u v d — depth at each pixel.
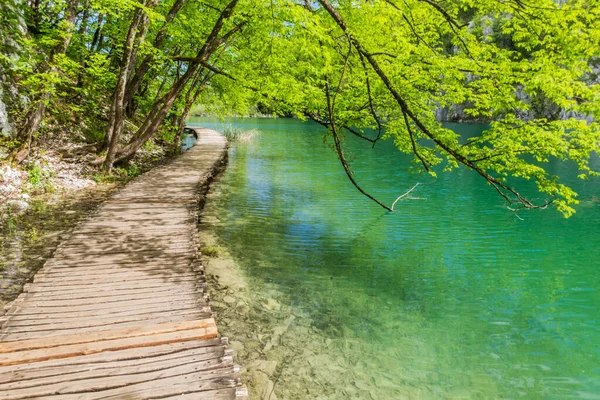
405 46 5.70
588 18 4.82
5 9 11.47
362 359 4.41
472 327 5.27
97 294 4.45
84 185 10.95
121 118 12.45
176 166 14.61
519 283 6.69
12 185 9.35
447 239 8.86
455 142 7.03
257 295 5.80
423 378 4.16
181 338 3.61
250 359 4.25
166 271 5.17
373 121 8.41
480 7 5.65
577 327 5.34
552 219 10.57
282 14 5.38
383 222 10.04
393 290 6.28
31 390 2.88
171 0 12.87
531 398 3.94
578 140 5.34
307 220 9.98
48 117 13.62
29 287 4.56
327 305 5.64
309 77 8.33
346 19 6.70
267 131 41.09
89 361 3.25
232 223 9.43
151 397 2.88
